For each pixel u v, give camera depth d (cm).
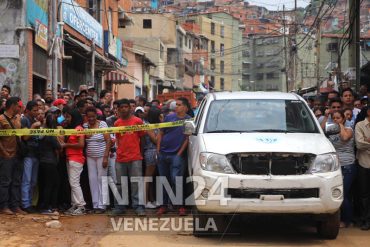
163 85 5156
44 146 925
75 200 945
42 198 952
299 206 710
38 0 1571
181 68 6031
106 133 931
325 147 745
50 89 1306
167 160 930
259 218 920
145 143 988
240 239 764
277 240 761
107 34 2691
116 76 3005
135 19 5944
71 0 2012
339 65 2495
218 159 723
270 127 812
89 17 2331
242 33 9506
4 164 889
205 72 7738
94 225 855
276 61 10012
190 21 8369
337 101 839
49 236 775
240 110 844
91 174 961
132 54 3925
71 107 974
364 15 4769
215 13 8806
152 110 986
